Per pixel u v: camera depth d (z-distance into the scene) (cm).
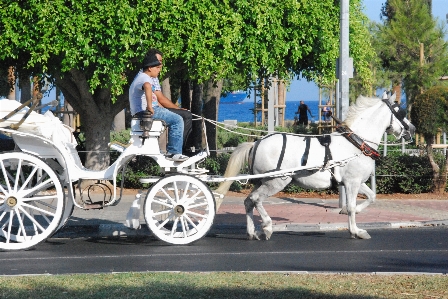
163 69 1688
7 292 805
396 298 771
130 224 1287
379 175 1981
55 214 1220
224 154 2183
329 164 1272
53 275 932
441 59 3044
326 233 1386
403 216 1567
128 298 767
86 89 1920
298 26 1762
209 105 2497
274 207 1709
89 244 1275
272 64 1770
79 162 1312
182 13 1655
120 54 1652
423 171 1994
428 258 1098
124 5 1608
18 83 2333
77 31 1614
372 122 1321
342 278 891
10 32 1634
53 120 1254
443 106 1955
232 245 1241
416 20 3094
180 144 1263
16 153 1219
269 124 2469
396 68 3100
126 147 1266
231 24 1686
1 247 1200
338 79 1675
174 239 1244
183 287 823
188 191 1300
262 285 838
